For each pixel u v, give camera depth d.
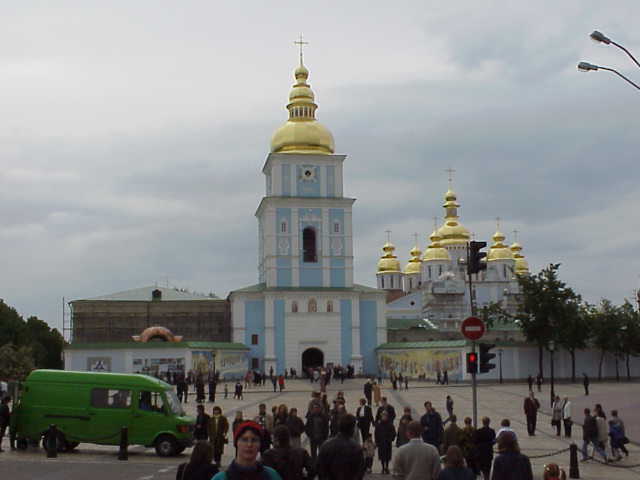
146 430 33.56
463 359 90.69
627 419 52.19
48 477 27.33
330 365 99.00
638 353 95.50
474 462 24.73
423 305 150.88
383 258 176.75
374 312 107.81
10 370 94.06
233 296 105.25
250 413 54.81
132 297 111.00
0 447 34.56
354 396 71.50
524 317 91.06
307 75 112.50
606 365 97.31
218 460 30.25
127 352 89.88
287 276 105.81
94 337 108.81
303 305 105.25
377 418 30.61
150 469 29.50
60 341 140.88
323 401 35.41
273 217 106.31
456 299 144.62
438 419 28.97
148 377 34.59
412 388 81.69
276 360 104.06
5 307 118.19
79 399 34.19
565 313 89.56
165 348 90.56
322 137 109.62
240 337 104.81
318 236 106.94
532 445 38.78
